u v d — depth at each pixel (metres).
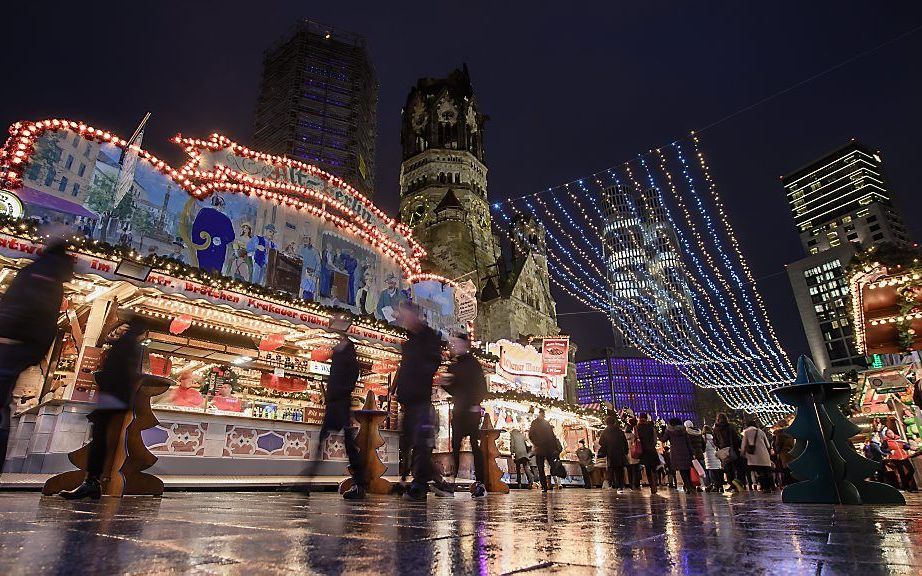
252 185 15.73
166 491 8.82
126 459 6.02
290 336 15.24
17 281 4.13
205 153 14.98
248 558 1.87
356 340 14.24
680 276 123.12
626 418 19.25
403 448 6.20
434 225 57.75
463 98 70.00
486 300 49.47
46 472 9.18
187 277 11.36
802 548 2.23
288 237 16.28
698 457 13.32
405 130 69.88
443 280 20.75
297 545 2.19
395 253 19.27
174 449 10.58
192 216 14.20
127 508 4.14
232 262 14.72
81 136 12.47
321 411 15.52
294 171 17.06
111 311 11.77
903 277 11.65
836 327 107.69
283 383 16.47
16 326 3.90
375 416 8.54
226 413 12.53
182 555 1.91
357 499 6.15
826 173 135.62
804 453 5.93
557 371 23.05
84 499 5.17
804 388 6.05
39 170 11.59
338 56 67.19
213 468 10.98
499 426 19.38
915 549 2.20
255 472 11.57
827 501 5.64
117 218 12.66
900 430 14.20
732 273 41.66
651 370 117.81
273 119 62.16
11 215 10.14
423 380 6.21
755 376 46.12
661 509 4.75
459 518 3.61
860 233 122.19
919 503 5.68
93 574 1.55
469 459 15.72
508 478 17.92
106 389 5.39
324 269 16.89
